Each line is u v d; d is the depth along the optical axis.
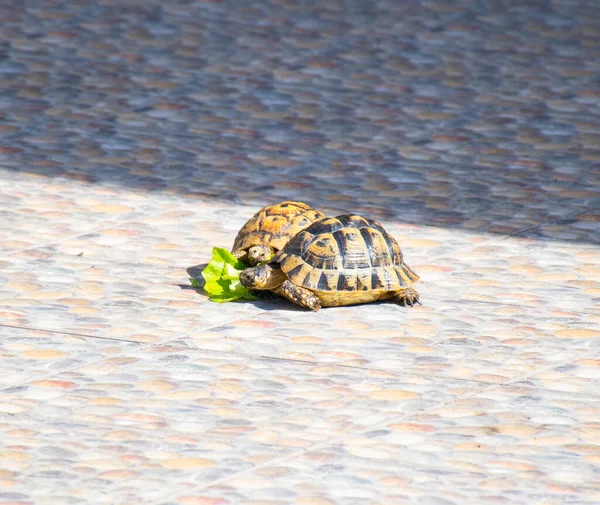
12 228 18.98
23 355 14.01
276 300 16.34
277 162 23.39
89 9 37.16
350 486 10.91
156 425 12.19
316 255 15.55
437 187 21.97
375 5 39.53
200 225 19.52
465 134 25.67
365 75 30.64
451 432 12.20
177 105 27.39
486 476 11.20
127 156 23.45
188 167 22.88
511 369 13.98
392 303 16.23
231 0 39.56
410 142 25.02
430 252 18.45
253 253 15.99
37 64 30.42
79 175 22.09
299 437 11.98
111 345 14.42
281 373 13.71
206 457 11.46
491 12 38.94
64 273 17.05
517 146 24.80
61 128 25.22
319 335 14.96
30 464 11.20
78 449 11.56
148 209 20.27
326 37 34.69
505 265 17.91
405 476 11.16
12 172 22.06
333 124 26.28
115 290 16.44
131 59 31.38
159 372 13.62
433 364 14.09
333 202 20.91
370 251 15.71
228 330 15.07
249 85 29.33
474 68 31.69
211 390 13.15
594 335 15.10
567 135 25.67
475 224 19.89
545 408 12.86
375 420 12.47
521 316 15.80
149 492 10.69
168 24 35.56
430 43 34.38
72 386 13.15
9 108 26.53
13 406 12.55
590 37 35.69
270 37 34.41
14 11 36.31
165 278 17.06
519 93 29.27
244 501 10.56
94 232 18.98
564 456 11.68
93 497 10.56
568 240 19.12
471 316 15.77
